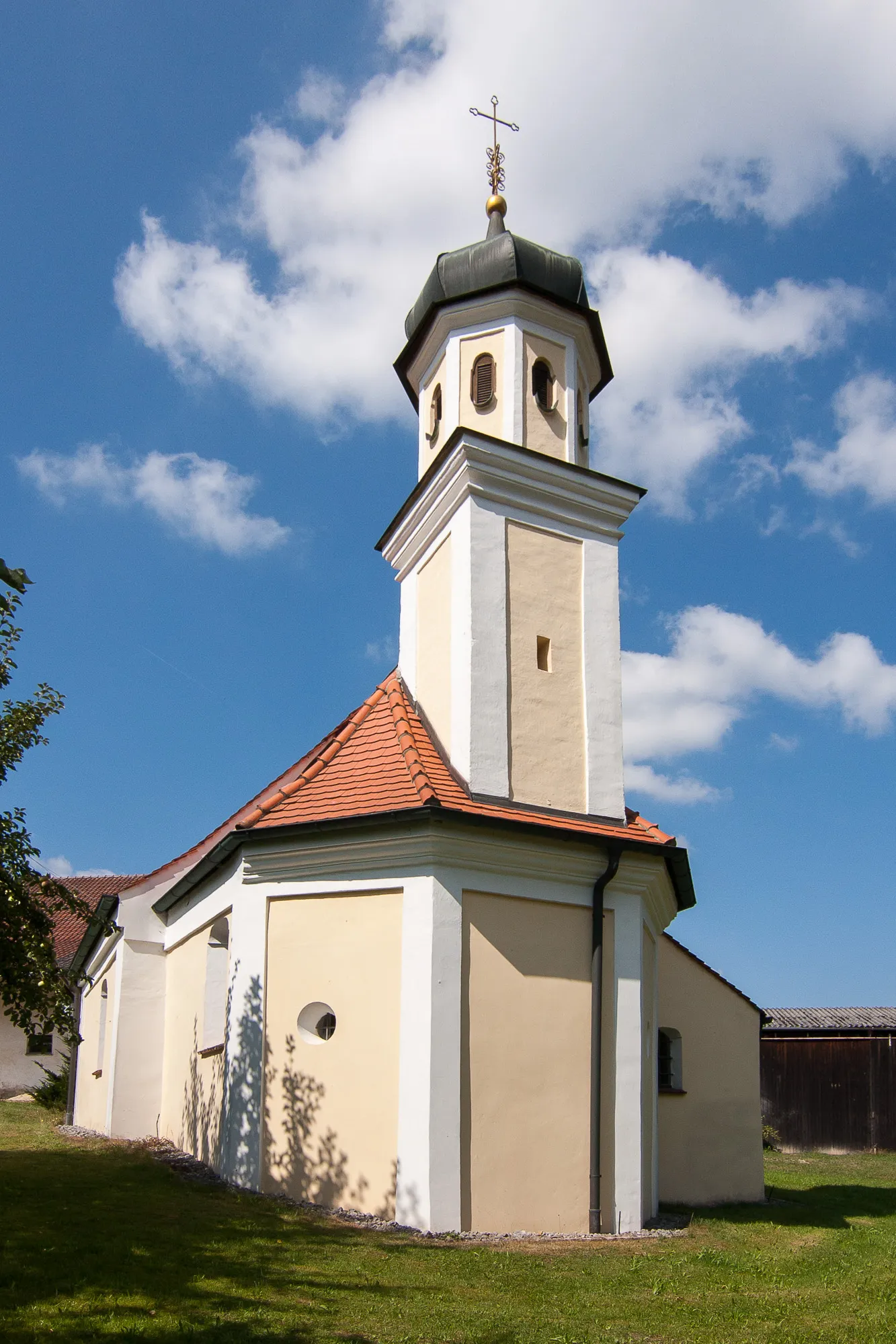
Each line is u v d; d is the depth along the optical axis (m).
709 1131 18.55
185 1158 15.39
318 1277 9.45
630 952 13.84
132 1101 18.41
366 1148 12.30
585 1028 13.23
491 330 16.20
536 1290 9.53
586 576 15.42
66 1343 7.37
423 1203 11.72
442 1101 12.02
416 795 13.03
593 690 14.97
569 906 13.53
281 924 13.61
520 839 13.15
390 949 12.76
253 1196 12.58
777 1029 32.69
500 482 14.93
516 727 14.22
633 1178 13.10
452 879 12.73
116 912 19.62
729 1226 14.40
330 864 13.37
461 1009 12.41
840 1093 32.09
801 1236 14.00
